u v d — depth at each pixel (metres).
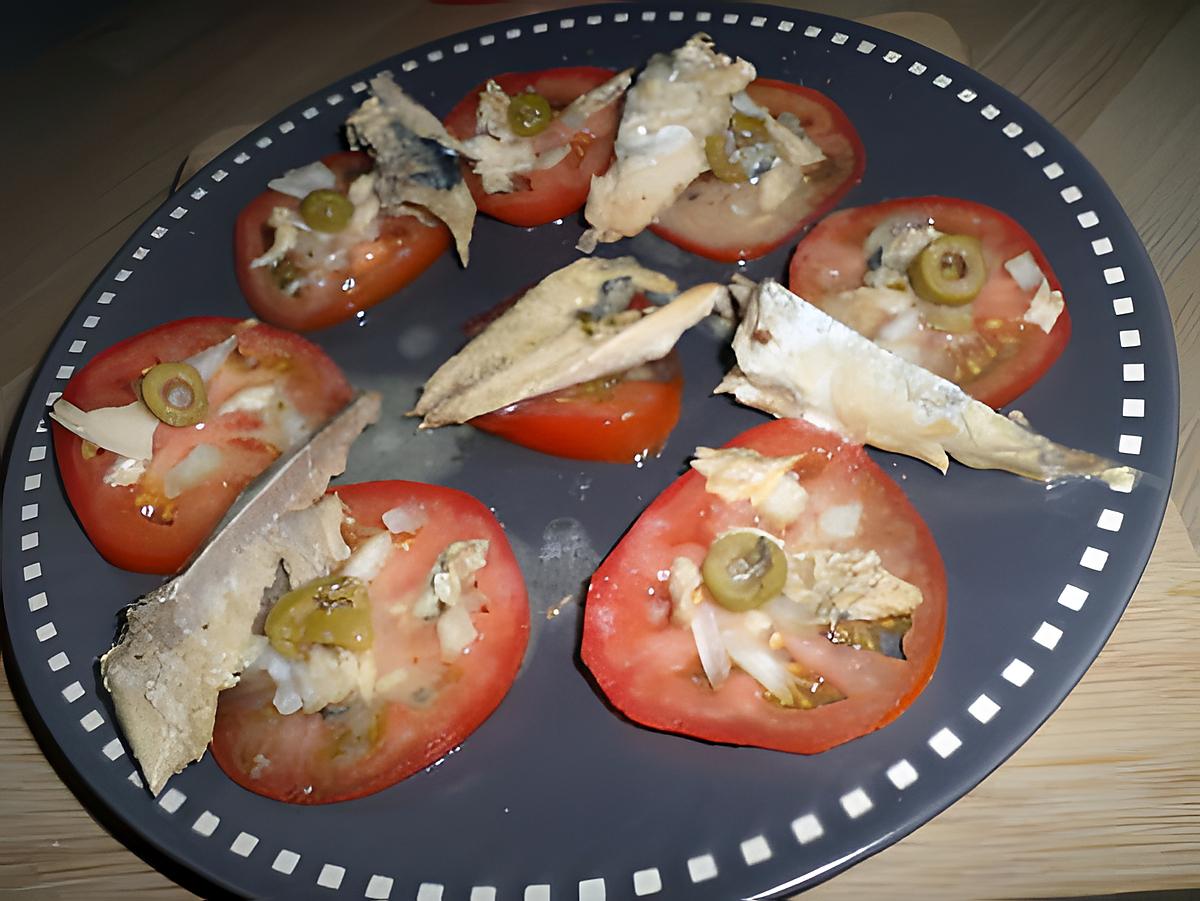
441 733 0.21
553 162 0.28
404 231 0.27
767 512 0.22
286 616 0.22
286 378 0.26
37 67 0.39
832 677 0.20
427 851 0.20
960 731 0.19
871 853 0.18
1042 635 0.20
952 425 0.22
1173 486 0.24
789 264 0.25
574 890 0.19
